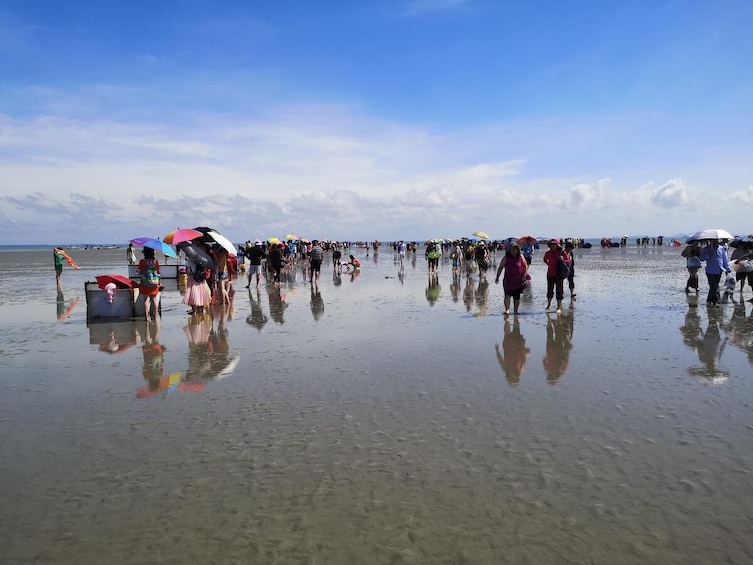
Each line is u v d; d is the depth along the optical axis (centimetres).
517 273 1234
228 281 1891
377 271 3203
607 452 464
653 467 434
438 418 555
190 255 1313
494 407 588
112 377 738
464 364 786
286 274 3095
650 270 2964
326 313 1355
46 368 793
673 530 345
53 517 369
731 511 367
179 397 642
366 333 1052
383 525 354
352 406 598
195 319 1274
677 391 637
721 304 1427
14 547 334
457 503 381
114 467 448
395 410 582
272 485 412
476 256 2505
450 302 1555
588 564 311
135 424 550
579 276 2516
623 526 349
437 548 328
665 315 1235
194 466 448
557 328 1080
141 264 1251
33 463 457
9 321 1262
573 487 402
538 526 350
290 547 331
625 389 648
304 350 900
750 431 509
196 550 329
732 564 311
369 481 416
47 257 7131
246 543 336
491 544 331
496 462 447
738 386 656
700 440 489
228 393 655
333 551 326
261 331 1096
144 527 355
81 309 1499
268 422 551
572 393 636
